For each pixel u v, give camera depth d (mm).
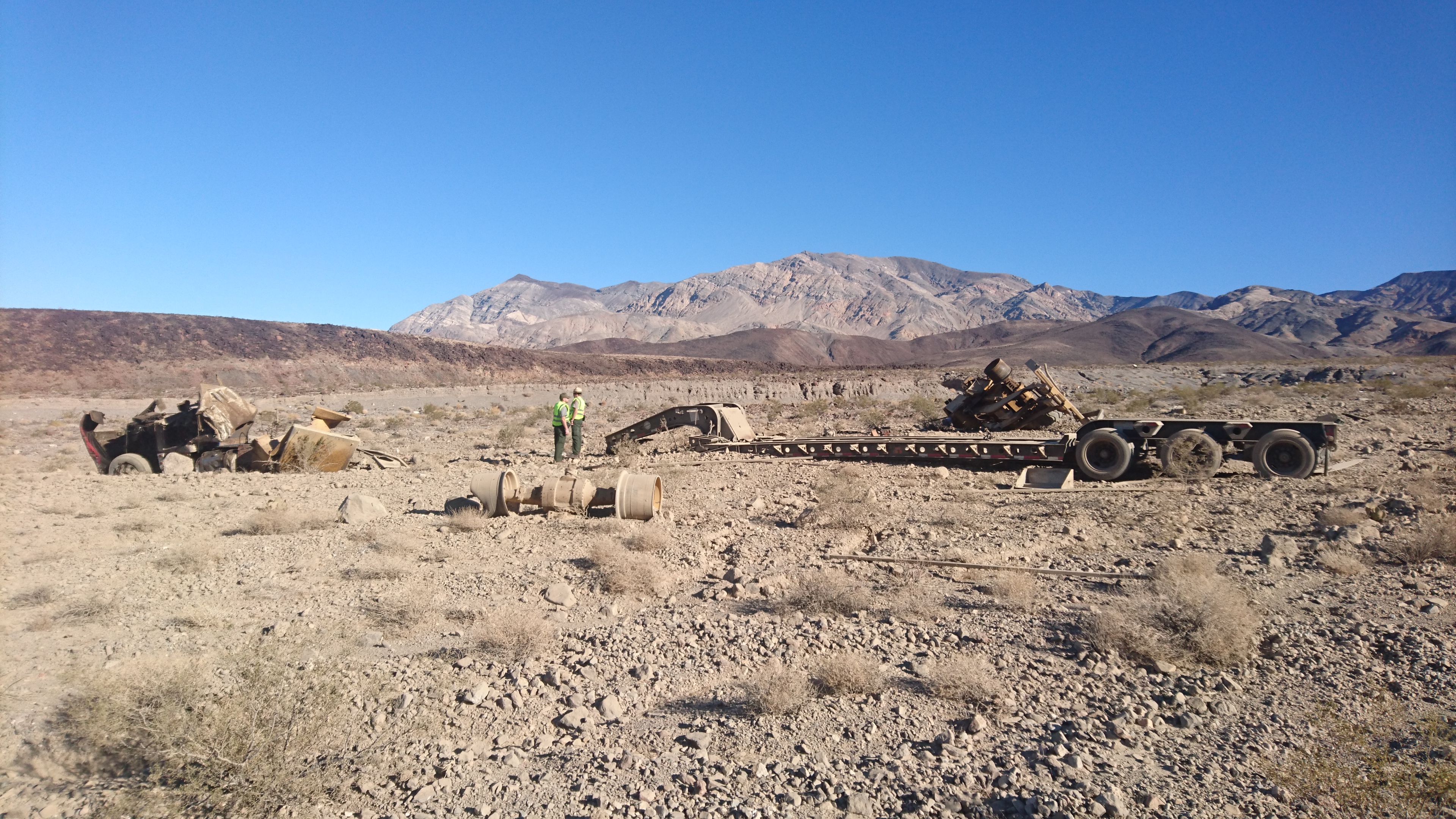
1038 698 5781
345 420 20734
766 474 16828
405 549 10570
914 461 18266
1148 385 61438
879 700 5832
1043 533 10805
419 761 5102
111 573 9703
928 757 4957
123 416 41219
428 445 26859
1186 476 15023
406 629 7664
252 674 5375
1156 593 7625
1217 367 69750
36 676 6508
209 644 7188
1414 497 11797
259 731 4859
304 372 94250
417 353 110625
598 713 5805
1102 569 8938
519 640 7023
